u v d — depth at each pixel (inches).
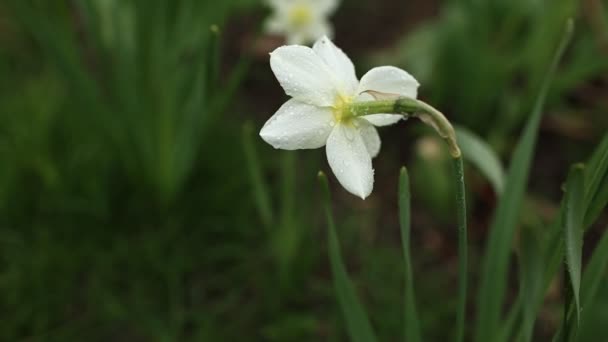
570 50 38.6
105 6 28.8
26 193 30.6
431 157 32.5
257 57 39.7
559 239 19.6
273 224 29.2
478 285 30.8
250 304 29.1
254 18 41.8
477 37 34.9
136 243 30.2
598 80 38.3
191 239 30.6
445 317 29.0
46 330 27.4
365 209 33.5
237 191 32.2
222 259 30.5
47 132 31.2
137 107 28.0
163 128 28.7
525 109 35.2
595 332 23.0
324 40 18.2
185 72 30.0
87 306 28.3
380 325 28.3
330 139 17.8
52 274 28.5
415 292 29.8
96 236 30.2
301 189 33.2
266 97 38.2
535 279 19.2
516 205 22.0
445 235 32.8
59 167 31.1
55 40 26.7
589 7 35.5
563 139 37.0
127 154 29.9
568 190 17.7
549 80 21.6
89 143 31.5
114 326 27.8
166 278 29.1
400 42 37.9
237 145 33.7
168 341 26.5
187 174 30.6
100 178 30.9
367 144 18.4
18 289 27.8
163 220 31.3
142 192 31.4
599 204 18.8
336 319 27.8
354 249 31.8
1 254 28.7
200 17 30.1
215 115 29.1
